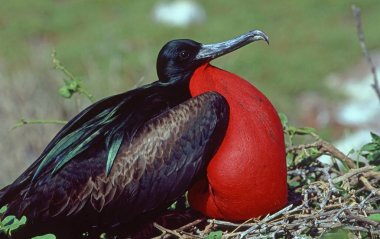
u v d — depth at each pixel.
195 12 29.97
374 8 30.56
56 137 10.80
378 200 10.64
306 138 14.58
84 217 10.46
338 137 25.39
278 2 30.62
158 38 28.64
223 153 10.32
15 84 19.61
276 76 26.78
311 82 26.67
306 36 29.02
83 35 28.77
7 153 18.45
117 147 10.39
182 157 10.41
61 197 10.36
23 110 18.95
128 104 10.72
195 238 10.49
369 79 26.86
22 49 27.64
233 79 10.61
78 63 26.23
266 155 10.27
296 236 10.06
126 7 30.34
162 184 10.45
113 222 10.57
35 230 10.45
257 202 10.36
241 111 10.38
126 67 23.81
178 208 11.39
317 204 10.78
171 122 10.46
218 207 10.52
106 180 10.38
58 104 18.91
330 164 11.66
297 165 11.55
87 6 30.66
